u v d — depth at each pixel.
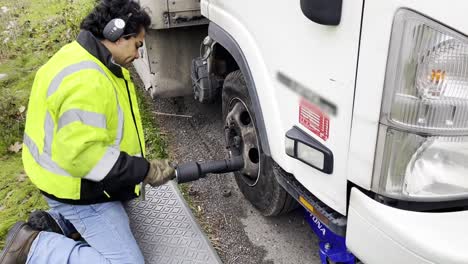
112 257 2.38
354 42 1.57
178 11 3.57
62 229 2.61
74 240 2.52
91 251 2.37
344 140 1.71
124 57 2.28
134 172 2.18
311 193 2.07
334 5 1.58
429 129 1.50
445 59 1.44
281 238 2.97
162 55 3.88
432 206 1.59
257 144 2.68
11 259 2.34
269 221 3.12
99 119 2.03
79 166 2.04
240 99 2.79
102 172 2.07
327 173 1.83
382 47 1.46
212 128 4.34
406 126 1.50
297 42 1.92
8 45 6.38
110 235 2.38
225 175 3.64
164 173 2.39
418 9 1.38
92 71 2.04
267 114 2.30
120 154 2.14
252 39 2.38
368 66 1.53
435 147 1.52
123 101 2.27
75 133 1.97
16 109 4.59
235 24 2.57
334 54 1.68
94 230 2.36
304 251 2.86
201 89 3.43
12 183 3.65
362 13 1.51
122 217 2.44
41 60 5.98
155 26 3.57
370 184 1.62
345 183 1.76
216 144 4.06
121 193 2.42
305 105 1.93
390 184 1.57
